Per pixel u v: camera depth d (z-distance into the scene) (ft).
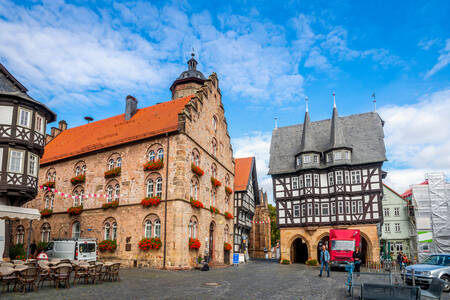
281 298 44.52
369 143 133.69
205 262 85.35
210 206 103.14
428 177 151.23
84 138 118.42
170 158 89.04
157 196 87.71
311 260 123.54
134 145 96.17
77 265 52.13
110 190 98.73
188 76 146.30
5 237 76.54
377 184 124.77
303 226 133.39
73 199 105.29
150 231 87.76
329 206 130.93
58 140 132.16
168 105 108.47
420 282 53.21
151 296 43.42
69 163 110.22
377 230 121.39
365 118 143.43
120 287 50.75
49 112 80.59
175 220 83.97
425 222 147.23
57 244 78.59
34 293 43.29
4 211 62.69
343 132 142.61
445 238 143.33
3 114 71.56
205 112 105.09
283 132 159.12
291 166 143.43
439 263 57.77
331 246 98.78
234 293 47.75
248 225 161.48
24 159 72.79
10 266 47.52
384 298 38.14
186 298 42.65
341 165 129.08
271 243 240.53
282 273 82.69
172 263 81.76
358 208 125.70
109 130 113.09
